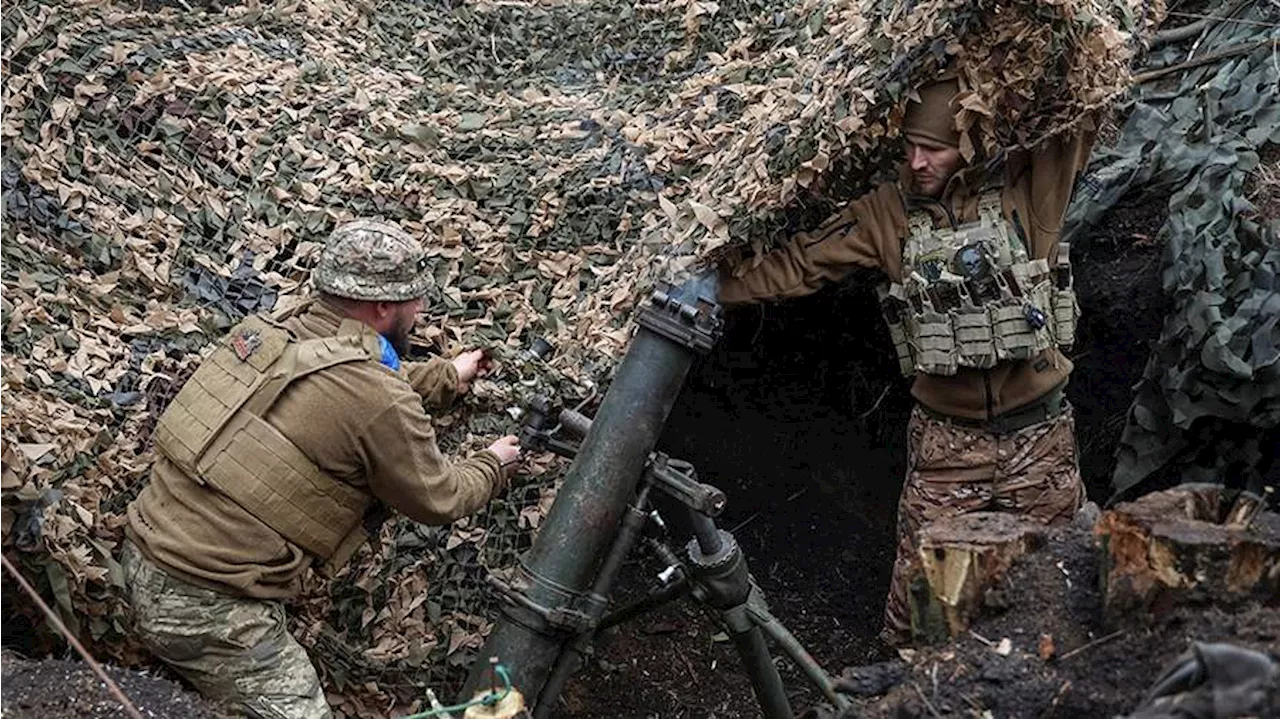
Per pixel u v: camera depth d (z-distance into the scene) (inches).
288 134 156.3
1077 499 138.6
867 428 199.3
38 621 125.3
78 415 128.9
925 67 124.7
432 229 151.8
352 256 113.7
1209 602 83.4
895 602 142.9
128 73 154.6
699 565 122.9
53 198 142.9
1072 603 89.4
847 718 86.3
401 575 137.5
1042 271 129.7
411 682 136.4
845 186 136.8
